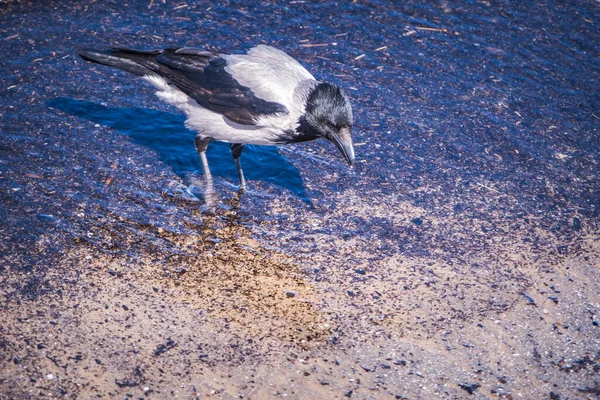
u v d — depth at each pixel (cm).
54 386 814
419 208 1177
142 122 1307
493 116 1418
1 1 1562
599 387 892
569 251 1113
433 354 918
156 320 923
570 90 1517
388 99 1434
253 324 937
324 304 980
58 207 1096
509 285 1040
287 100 1074
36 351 855
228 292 985
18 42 1451
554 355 934
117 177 1175
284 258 1055
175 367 860
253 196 1177
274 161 1265
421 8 1742
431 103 1437
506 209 1191
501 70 1558
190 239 1073
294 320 950
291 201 1173
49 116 1281
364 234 1113
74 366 843
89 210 1099
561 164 1309
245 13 1644
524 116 1427
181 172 1212
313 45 1562
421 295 1009
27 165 1166
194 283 993
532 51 1628
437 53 1588
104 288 964
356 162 1270
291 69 1115
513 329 966
